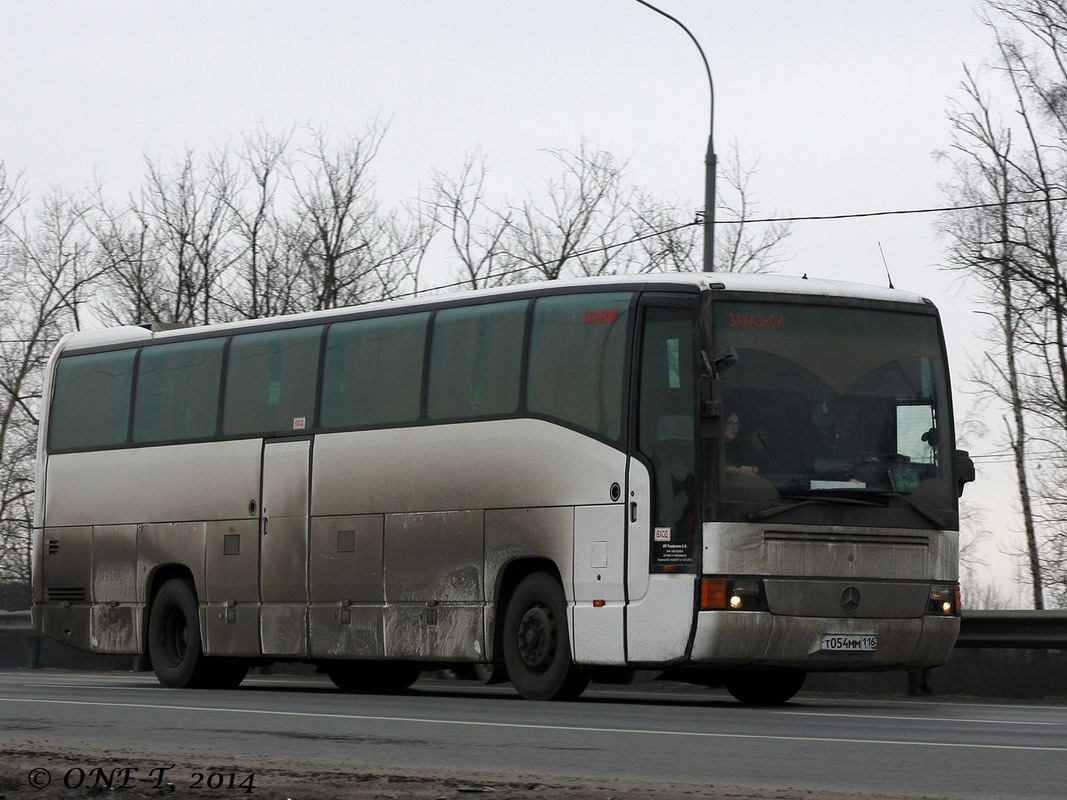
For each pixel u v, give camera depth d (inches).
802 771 491.2
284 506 1077.8
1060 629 1022.4
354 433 1039.0
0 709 792.9
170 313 2362.2
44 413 1270.9
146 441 1184.2
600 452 884.6
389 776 470.9
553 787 442.0
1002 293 2114.9
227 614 1110.4
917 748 561.3
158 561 1162.6
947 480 894.4
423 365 1003.3
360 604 1022.4
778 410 860.6
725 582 834.2
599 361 895.1
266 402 1106.1
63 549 1232.8
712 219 1387.8
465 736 615.2
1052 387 2057.1
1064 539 1977.1
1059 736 621.9
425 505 985.5
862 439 875.4
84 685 1149.1
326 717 726.5
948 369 911.7
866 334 892.0
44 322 2432.3
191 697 948.0
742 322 865.5
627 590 863.7
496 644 941.8
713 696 1091.9
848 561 856.9
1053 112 2124.8
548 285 938.1
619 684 1232.8
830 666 858.8
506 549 931.3
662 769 498.9
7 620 1641.2
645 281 888.3
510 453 935.7
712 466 841.5
